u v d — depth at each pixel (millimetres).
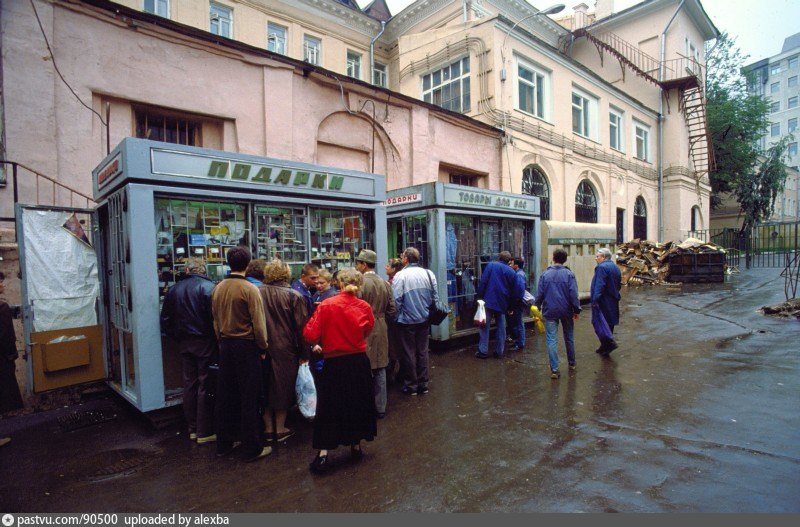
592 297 6527
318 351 3539
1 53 5688
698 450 3391
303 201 5305
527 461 3381
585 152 17266
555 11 13094
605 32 23562
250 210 4934
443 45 14562
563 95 16188
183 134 7727
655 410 4258
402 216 7699
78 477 3402
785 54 61750
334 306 3496
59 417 4711
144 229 4121
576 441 3682
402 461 3502
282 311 3969
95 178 5176
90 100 6434
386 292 4586
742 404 4281
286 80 8547
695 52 23812
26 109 5844
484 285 6672
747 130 28578
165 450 3875
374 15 19281
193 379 4109
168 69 7180
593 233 11836
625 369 5719
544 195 15562
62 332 4961
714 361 5816
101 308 5246
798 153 59719
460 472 3270
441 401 4883
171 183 4285
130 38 6793
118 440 4102
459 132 12320
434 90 15266
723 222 35281
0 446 3984
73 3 6242
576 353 6754
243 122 8055
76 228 5113
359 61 16672
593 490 2912
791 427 3719
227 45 7766
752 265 21812
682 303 10977
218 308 3678
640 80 22547
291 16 14398
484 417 4348
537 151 14781
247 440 3611
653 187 22516
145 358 4129
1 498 3104
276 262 4121
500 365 6262
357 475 3307
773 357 5812
